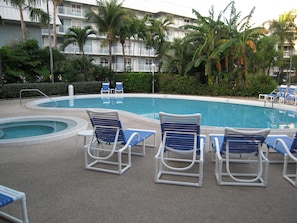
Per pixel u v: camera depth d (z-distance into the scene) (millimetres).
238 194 3318
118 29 19578
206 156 4898
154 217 2773
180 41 19297
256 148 3697
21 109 11086
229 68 17875
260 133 3449
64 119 8234
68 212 2871
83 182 3676
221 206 3010
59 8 28766
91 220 2715
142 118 8250
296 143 3850
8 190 2604
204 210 2918
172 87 18812
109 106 14117
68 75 18469
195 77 18391
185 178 3824
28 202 3086
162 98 16984
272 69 24828
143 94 17688
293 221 2699
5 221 2701
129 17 19906
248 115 11375
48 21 17516
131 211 2896
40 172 4039
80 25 30406
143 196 3258
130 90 19984
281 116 11039
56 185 3568
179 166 4355
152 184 3623
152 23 24281
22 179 3768
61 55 19047
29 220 2701
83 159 4664
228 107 13508
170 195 3287
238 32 16188
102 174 3979
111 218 2754
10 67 16672
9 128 8133
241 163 4508
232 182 3641
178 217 2773
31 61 17453
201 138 4305
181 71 19125
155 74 20031
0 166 4293
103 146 5461
